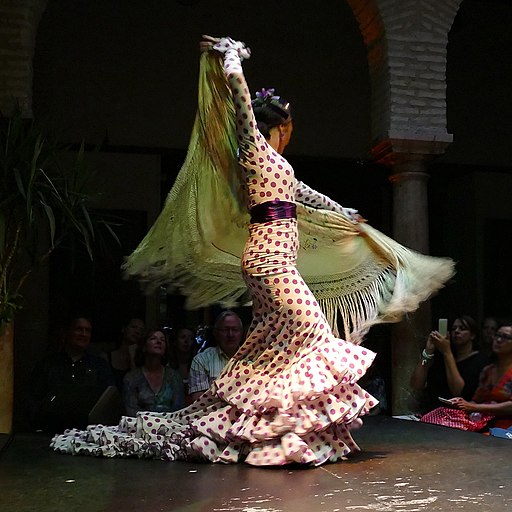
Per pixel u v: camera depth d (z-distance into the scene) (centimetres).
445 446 364
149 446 331
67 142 838
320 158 921
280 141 358
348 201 995
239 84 322
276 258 327
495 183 966
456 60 965
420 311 696
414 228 703
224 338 507
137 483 280
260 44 902
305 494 259
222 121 351
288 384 317
